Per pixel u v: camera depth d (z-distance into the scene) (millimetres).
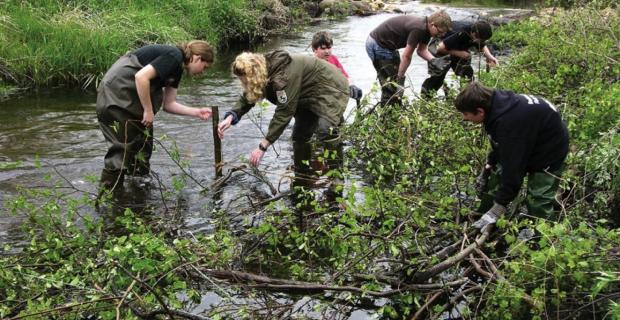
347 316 3988
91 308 3695
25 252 4430
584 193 4992
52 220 4652
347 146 6902
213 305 3986
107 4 12062
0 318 3580
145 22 11625
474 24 7559
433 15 7566
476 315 3697
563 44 7598
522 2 18609
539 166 4293
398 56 8070
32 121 7965
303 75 5930
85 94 9359
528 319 3754
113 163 5766
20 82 9594
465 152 5461
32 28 10305
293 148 6703
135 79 5473
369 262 4230
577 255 3457
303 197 5641
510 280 3695
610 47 7344
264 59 5508
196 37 12539
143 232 4410
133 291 3660
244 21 13617
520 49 10195
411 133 5918
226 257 4285
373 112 6477
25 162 6535
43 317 3635
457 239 4488
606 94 5773
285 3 16312
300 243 4770
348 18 16891
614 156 4699
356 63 11227
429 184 5383
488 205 4738
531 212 4398
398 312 4020
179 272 4191
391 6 18469
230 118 5895
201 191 5844
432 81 8141
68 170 6324
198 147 7012
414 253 4430
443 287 3939
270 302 4070
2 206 5473
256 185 6047
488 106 4113
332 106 6031
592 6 8695
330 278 4195
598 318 3682
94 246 4398
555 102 6359
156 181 6066
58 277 3914
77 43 10070
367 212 4215
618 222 4852
